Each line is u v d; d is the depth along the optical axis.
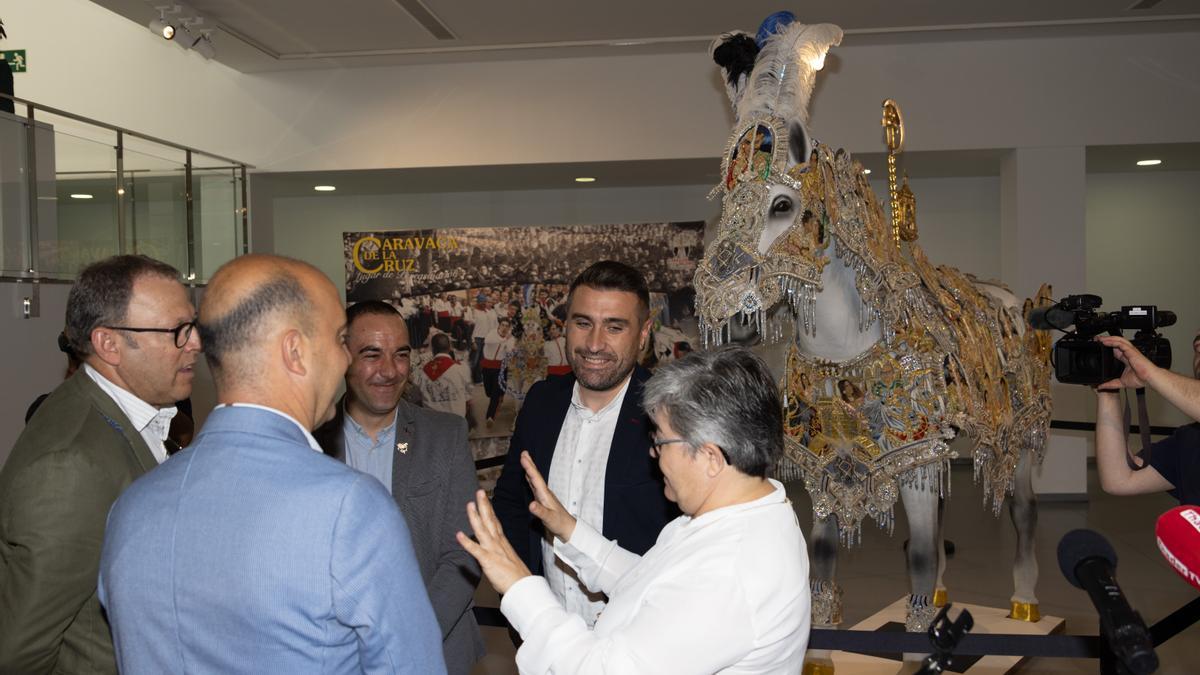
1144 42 7.61
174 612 1.28
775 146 2.96
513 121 7.98
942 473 3.40
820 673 3.67
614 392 2.38
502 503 2.54
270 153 8.13
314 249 10.05
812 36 3.14
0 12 7.88
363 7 6.62
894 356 3.35
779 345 3.83
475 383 8.17
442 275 8.19
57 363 5.29
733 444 1.53
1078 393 8.83
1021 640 2.94
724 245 2.89
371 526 1.30
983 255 9.62
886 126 3.96
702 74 7.81
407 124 8.05
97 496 1.73
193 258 7.00
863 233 3.23
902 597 5.50
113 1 6.40
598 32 7.26
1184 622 2.84
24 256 5.12
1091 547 1.39
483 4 6.62
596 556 1.93
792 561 1.50
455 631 2.40
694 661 1.39
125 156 6.16
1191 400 2.10
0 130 4.96
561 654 1.46
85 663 1.79
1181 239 9.66
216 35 7.05
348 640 1.30
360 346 2.43
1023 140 7.71
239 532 1.27
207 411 6.84
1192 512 1.36
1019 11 6.99
